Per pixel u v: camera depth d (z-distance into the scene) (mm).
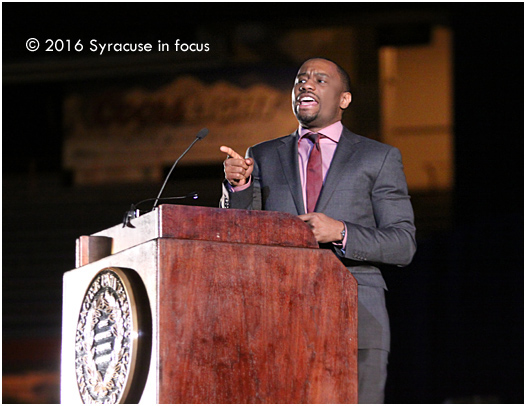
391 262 3594
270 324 2977
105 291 3088
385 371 3611
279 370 2963
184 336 2816
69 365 3523
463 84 15055
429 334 11422
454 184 14484
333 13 15125
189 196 3285
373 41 16234
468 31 15086
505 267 12016
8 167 17484
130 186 16859
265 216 3078
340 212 3777
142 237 3090
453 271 12125
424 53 16031
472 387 10672
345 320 3107
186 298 2846
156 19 15711
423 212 14844
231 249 2959
